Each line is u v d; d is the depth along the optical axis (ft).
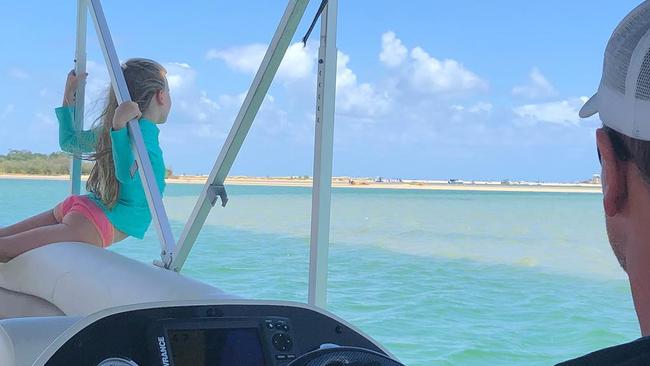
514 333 18.12
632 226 1.80
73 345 3.13
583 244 44.60
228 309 3.61
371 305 21.88
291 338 3.66
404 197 96.73
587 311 20.61
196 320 3.45
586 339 17.31
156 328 3.30
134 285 5.49
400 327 18.95
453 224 61.05
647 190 1.75
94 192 9.63
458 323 19.60
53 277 7.04
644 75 1.76
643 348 1.68
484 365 15.39
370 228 55.83
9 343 3.27
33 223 9.96
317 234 6.45
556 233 53.36
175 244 7.91
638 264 1.77
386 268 32.19
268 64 6.81
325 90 6.42
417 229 55.93
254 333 3.58
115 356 3.20
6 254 8.32
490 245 45.73
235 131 7.19
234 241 36.40
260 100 7.06
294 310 3.84
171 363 3.25
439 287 26.63
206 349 3.41
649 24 1.81
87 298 6.09
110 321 3.25
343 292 24.45
